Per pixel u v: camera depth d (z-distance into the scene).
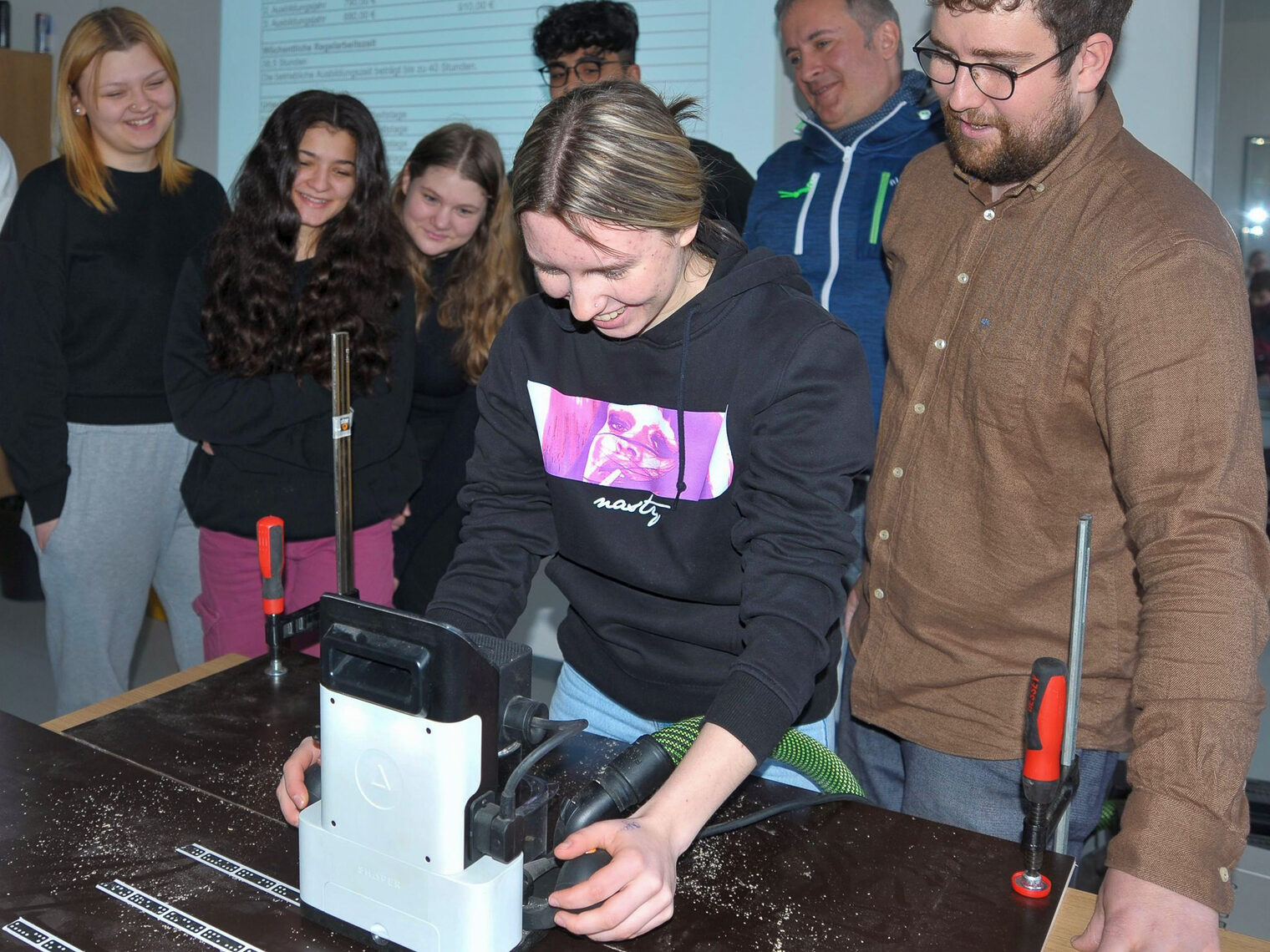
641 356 1.15
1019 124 1.19
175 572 2.47
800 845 1.08
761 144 2.75
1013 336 1.26
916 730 1.43
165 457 2.36
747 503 1.11
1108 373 1.15
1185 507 1.03
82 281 2.21
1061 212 1.24
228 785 1.16
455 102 3.12
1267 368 2.47
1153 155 1.24
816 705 1.27
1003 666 1.34
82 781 1.16
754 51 2.72
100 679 2.38
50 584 2.33
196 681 1.39
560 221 0.94
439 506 2.35
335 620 0.89
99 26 2.17
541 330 1.22
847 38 2.05
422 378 2.37
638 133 0.93
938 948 0.93
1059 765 1.00
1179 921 0.90
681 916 0.97
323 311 2.01
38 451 2.20
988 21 1.14
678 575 1.19
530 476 1.27
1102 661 1.30
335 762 0.90
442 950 0.88
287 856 1.04
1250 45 2.24
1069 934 0.98
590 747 1.25
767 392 1.09
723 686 1.02
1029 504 1.29
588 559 1.24
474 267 2.34
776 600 1.04
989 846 1.08
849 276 2.11
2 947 0.91
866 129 2.11
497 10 3.00
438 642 0.84
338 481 1.36
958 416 1.34
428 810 0.86
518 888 0.90
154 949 0.91
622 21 2.37
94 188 2.21
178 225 2.32
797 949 0.93
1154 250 1.13
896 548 1.42
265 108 3.44
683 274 1.11
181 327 2.05
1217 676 0.95
